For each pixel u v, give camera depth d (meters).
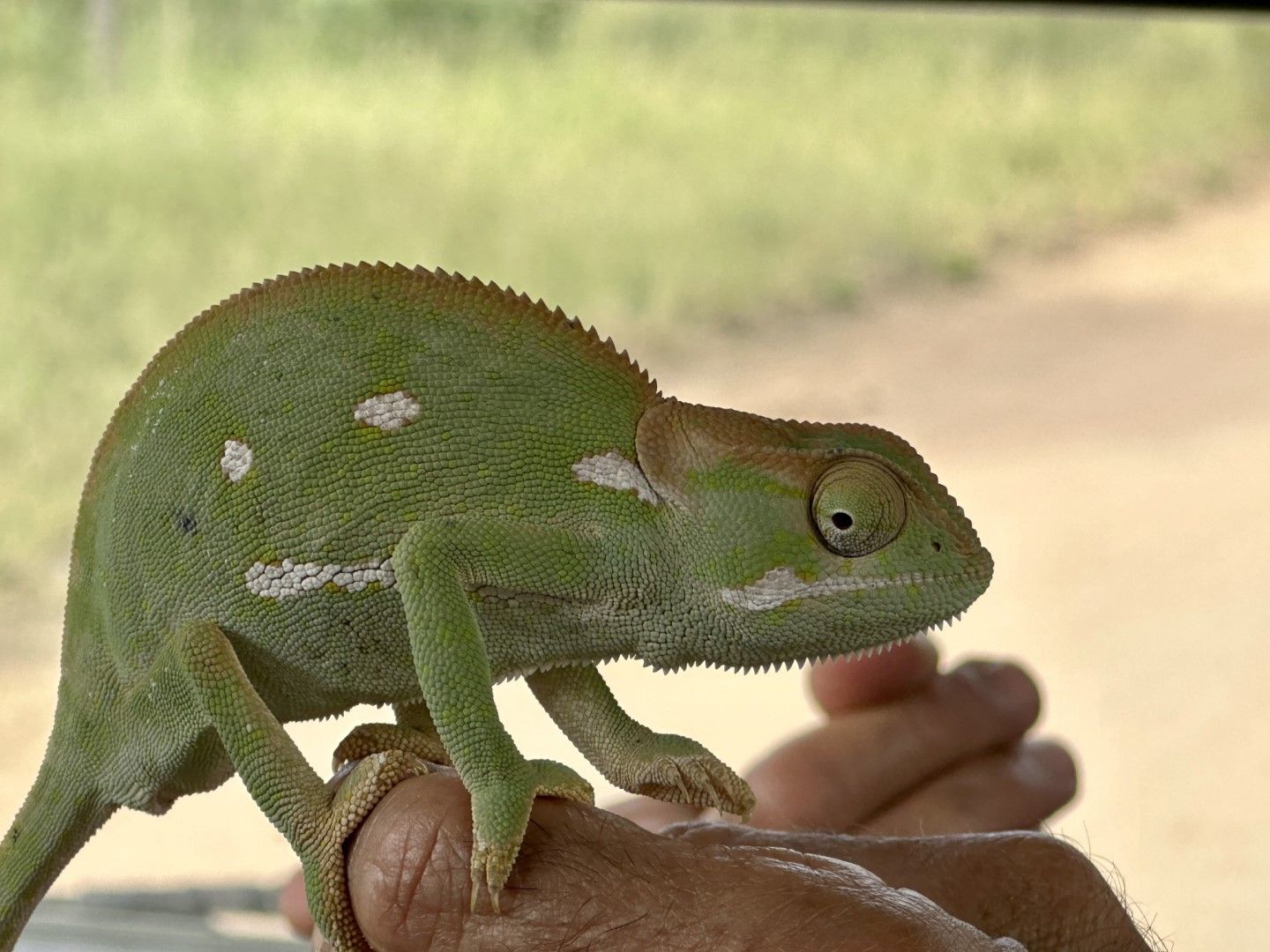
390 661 0.30
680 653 0.31
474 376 0.30
